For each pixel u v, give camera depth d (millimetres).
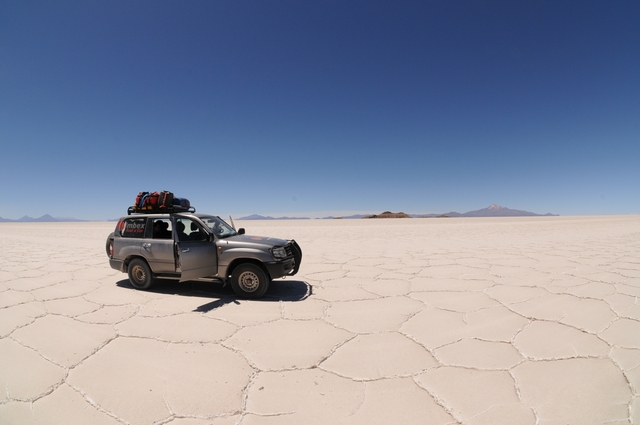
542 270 8523
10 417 2764
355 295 6312
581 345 4039
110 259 7035
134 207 6805
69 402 2965
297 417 2729
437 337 4324
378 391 3098
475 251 12438
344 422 2664
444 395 3031
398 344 4117
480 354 3830
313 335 4410
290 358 3760
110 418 2738
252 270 6000
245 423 2652
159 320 5000
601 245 14055
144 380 3314
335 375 3389
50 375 3430
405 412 2789
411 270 8695
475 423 2646
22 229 41406
